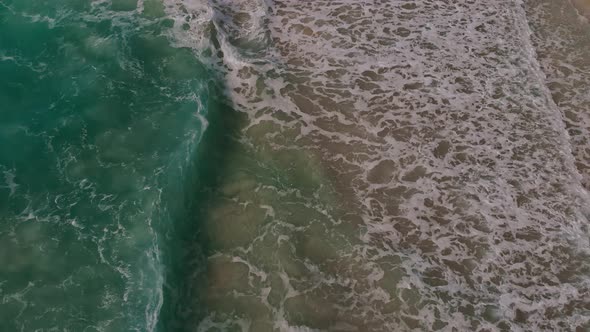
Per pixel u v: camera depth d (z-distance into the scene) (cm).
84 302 1077
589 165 1473
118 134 1391
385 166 1416
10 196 1241
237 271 1180
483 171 1420
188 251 1208
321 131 1482
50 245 1162
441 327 1110
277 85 1579
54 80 1505
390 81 1630
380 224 1291
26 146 1345
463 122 1534
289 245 1231
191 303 1120
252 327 1091
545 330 1124
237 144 1436
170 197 1273
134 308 1070
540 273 1221
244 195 1327
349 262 1209
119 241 1178
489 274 1211
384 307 1134
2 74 1502
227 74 1592
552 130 1530
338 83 1609
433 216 1316
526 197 1368
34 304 1070
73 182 1281
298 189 1352
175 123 1427
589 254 1261
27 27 1642
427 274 1199
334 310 1124
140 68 1562
